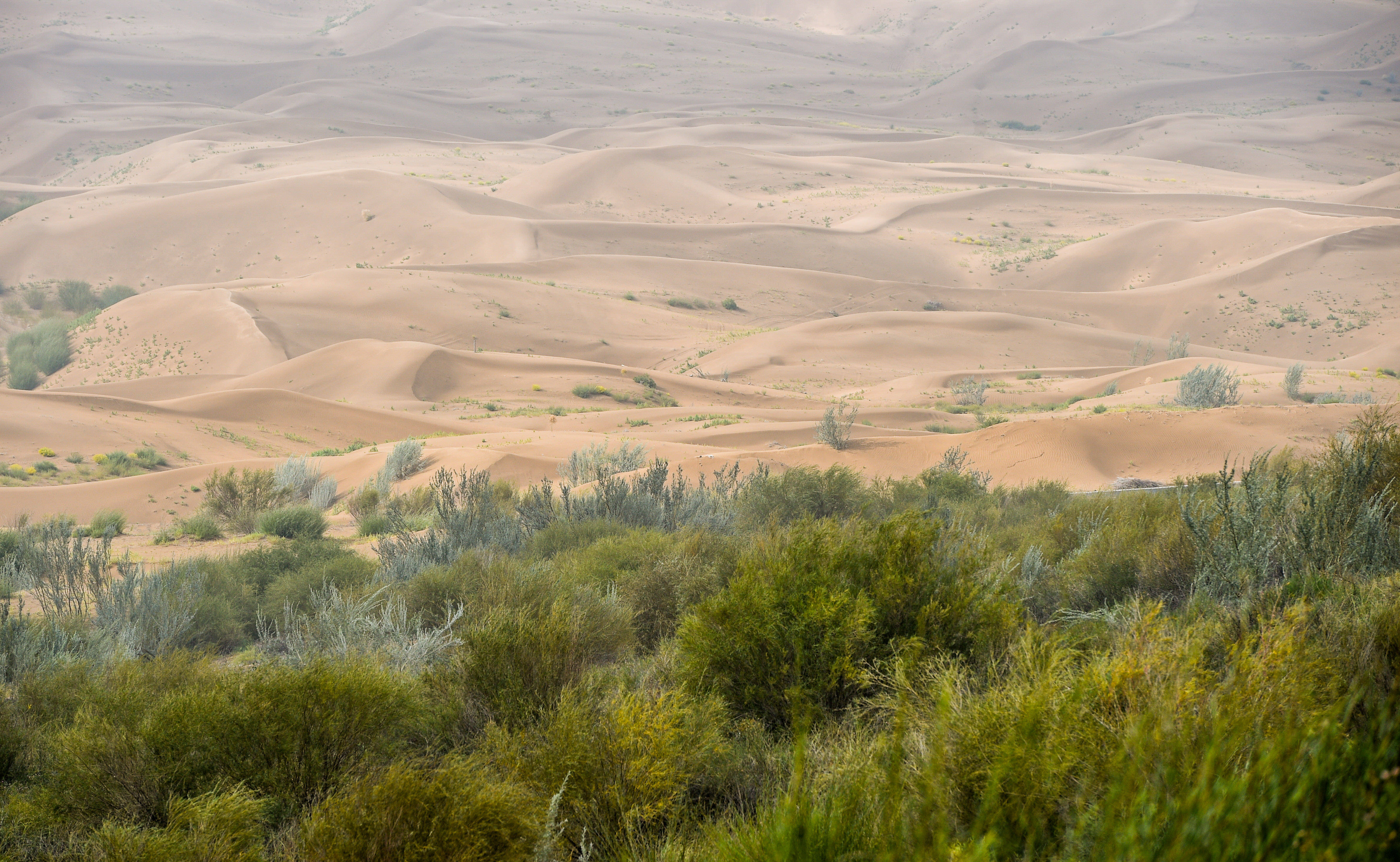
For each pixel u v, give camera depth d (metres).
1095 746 2.56
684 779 3.73
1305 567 5.75
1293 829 1.62
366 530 22.75
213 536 23.86
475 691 5.06
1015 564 7.28
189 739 4.17
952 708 3.25
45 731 5.51
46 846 3.84
